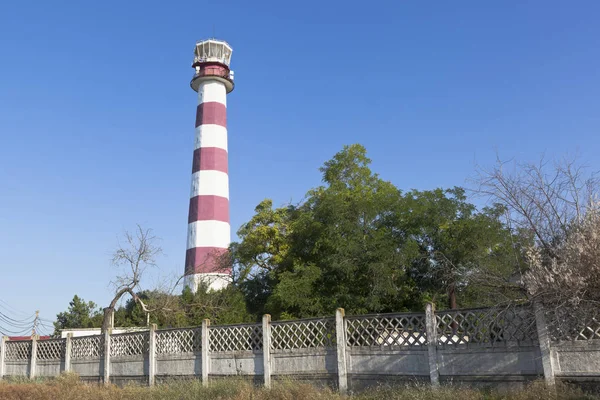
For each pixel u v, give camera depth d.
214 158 43.16
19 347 24.97
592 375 10.64
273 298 23.94
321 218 24.89
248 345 16.55
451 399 11.12
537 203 11.47
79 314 50.12
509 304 11.57
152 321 31.27
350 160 31.14
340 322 14.53
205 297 30.36
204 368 17.20
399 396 11.83
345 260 22.42
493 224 19.92
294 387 13.67
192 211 42.34
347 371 14.29
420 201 23.08
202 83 45.56
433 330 12.91
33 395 17.02
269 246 31.22
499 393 11.40
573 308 10.48
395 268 22.12
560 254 10.63
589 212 10.40
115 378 20.11
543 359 11.12
